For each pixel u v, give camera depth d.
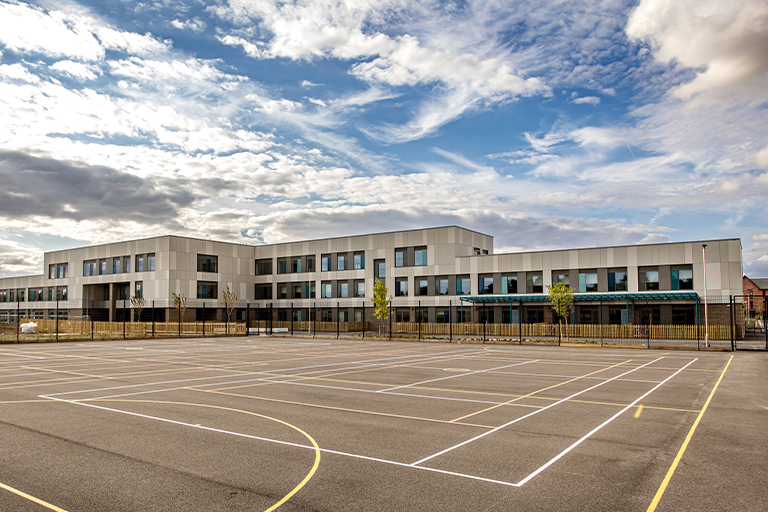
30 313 88.06
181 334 51.91
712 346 35.97
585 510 6.46
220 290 70.75
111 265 73.31
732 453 9.09
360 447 9.37
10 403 13.81
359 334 56.50
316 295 70.19
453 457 8.76
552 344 40.81
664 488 7.28
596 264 51.28
